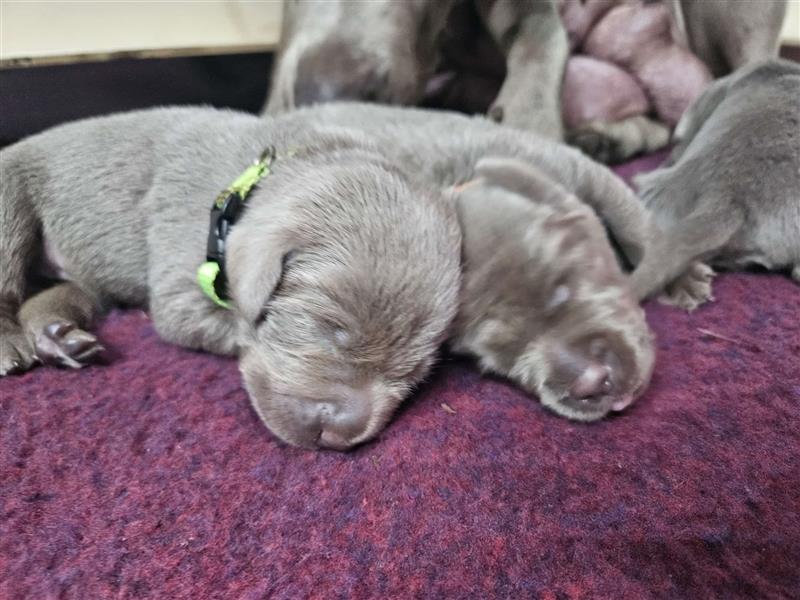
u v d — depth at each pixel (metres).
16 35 0.38
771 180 0.25
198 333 0.24
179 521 0.17
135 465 0.19
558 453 0.19
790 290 0.26
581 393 0.20
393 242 0.20
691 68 0.39
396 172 0.22
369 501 0.18
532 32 0.36
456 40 0.39
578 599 0.15
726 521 0.17
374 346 0.19
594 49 0.41
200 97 0.41
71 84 0.38
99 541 0.17
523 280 0.21
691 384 0.21
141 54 0.39
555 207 0.22
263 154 0.23
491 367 0.22
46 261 0.27
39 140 0.28
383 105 0.30
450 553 0.16
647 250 0.25
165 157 0.26
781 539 0.16
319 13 0.32
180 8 0.40
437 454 0.19
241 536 0.17
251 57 0.42
